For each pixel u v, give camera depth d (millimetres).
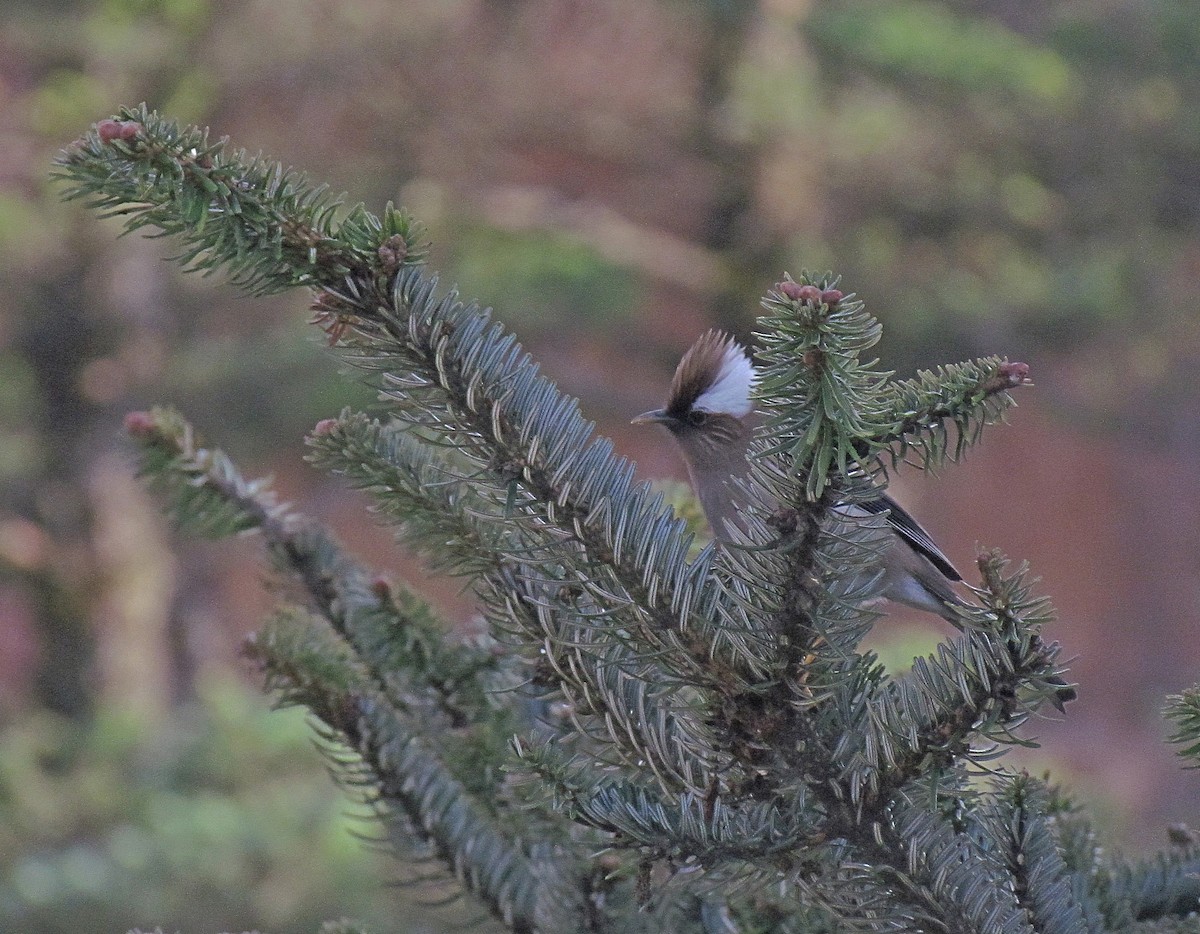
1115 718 30844
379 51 17766
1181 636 32781
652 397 21484
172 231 2912
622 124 19766
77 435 20109
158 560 21234
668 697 2891
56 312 19219
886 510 2912
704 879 2969
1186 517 33188
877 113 19391
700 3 18891
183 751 14938
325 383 18375
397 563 21828
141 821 13453
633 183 21047
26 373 20453
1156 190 20141
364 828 12648
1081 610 33406
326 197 2926
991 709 2748
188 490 4066
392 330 2936
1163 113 19844
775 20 19188
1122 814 6770
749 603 2812
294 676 3627
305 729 15000
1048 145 19781
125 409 19453
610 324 19562
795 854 2848
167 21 17562
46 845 13594
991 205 19938
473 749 3742
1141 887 3584
